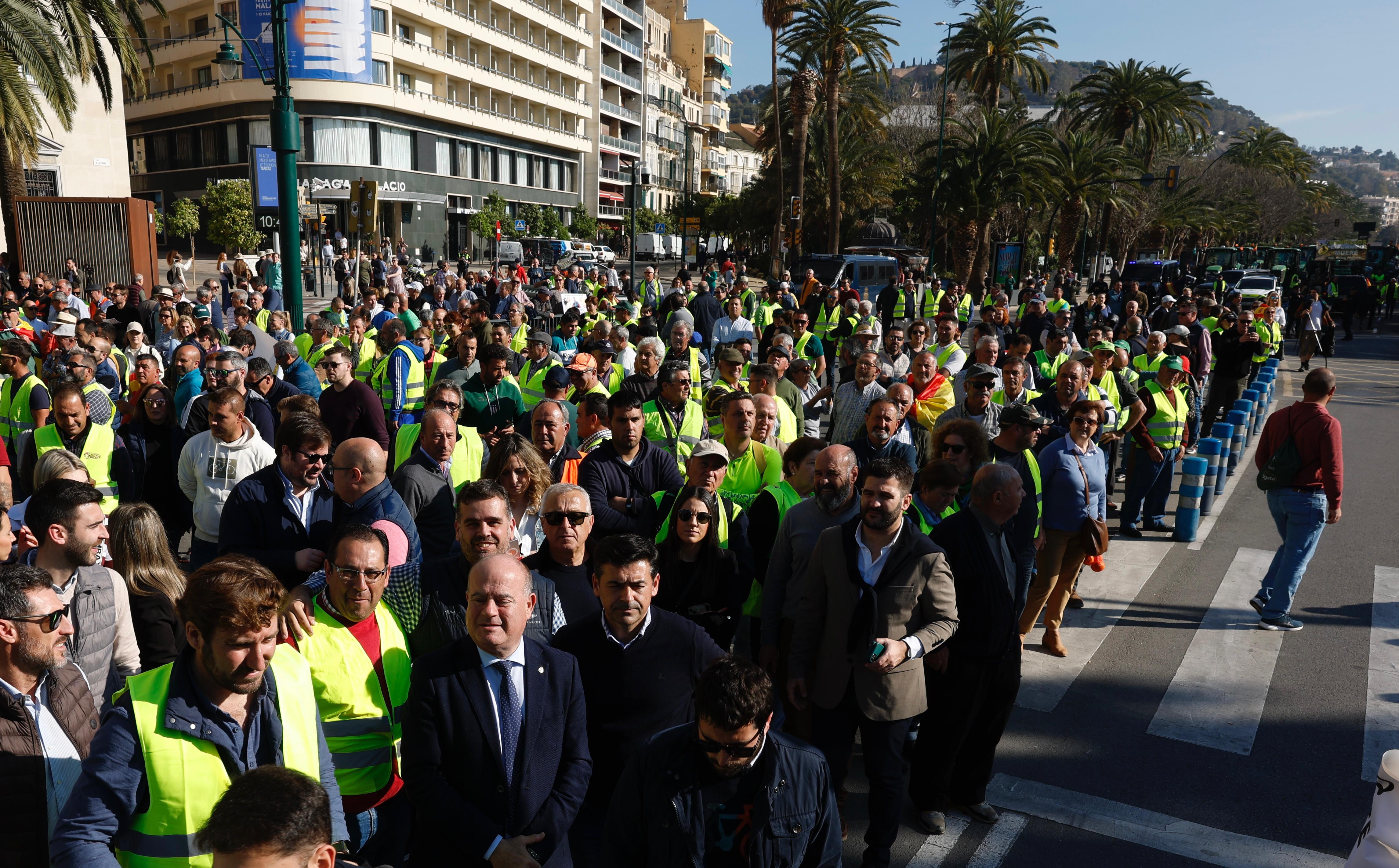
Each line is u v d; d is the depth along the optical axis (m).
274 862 1.86
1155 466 8.86
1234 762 5.00
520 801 3.06
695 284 21.69
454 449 5.61
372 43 50.56
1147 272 35.81
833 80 40.22
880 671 3.87
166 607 3.76
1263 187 73.19
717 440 5.77
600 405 6.13
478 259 60.69
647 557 3.38
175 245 57.50
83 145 32.75
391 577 3.64
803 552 4.49
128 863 2.49
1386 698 5.77
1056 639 6.36
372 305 14.12
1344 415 16.42
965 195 39.62
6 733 2.82
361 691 3.30
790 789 2.59
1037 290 31.50
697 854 2.56
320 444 4.35
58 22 20.77
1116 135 50.50
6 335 9.48
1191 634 6.75
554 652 3.23
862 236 48.72
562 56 70.19
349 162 50.88
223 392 5.32
